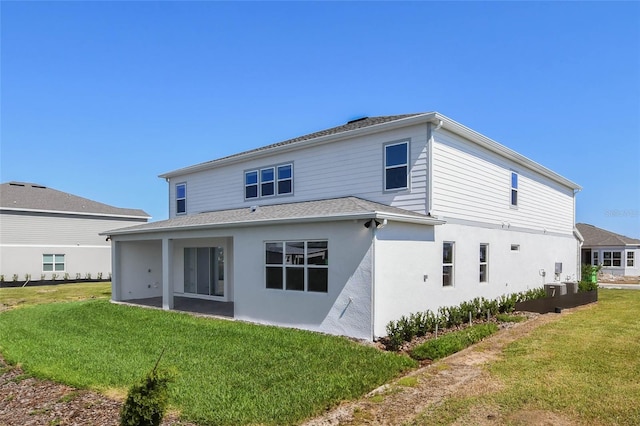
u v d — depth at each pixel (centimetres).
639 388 581
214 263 1631
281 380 629
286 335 921
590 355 767
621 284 2723
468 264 1237
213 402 538
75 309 1435
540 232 1734
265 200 1536
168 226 1395
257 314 1122
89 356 804
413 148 1125
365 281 901
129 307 1443
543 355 770
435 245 1099
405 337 889
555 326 1080
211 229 1268
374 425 470
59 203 3127
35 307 1549
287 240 1066
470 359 749
